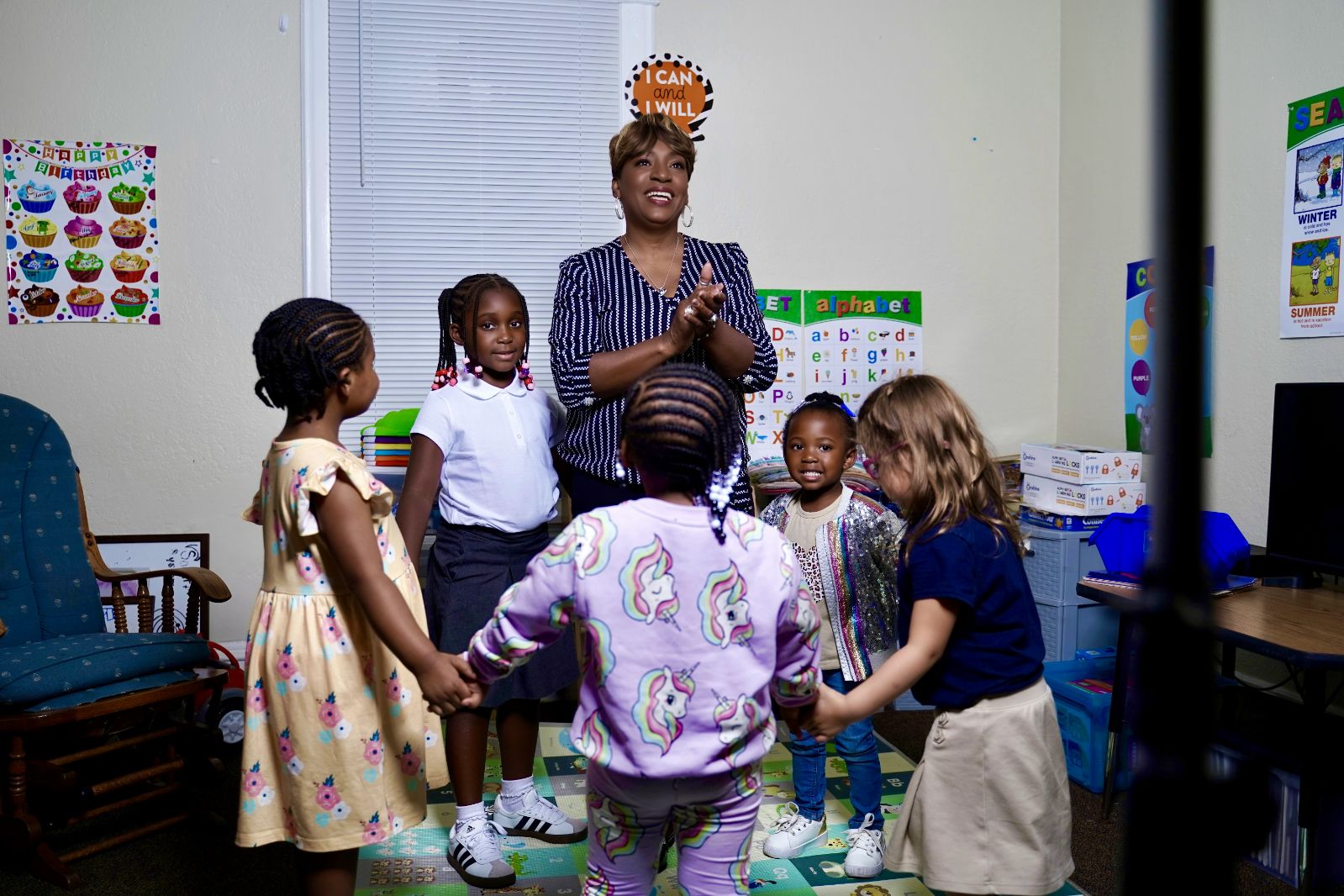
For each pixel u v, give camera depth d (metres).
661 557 1.31
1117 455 2.92
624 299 2.09
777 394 3.48
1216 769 0.32
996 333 3.64
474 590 2.12
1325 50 2.59
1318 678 1.86
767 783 2.60
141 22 3.11
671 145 2.08
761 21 3.43
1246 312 2.85
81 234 3.09
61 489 2.63
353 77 3.25
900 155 3.54
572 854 2.20
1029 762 1.52
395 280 3.30
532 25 3.34
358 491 1.54
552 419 2.33
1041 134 3.64
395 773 1.63
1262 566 2.42
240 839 1.58
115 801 2.47
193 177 3.16
